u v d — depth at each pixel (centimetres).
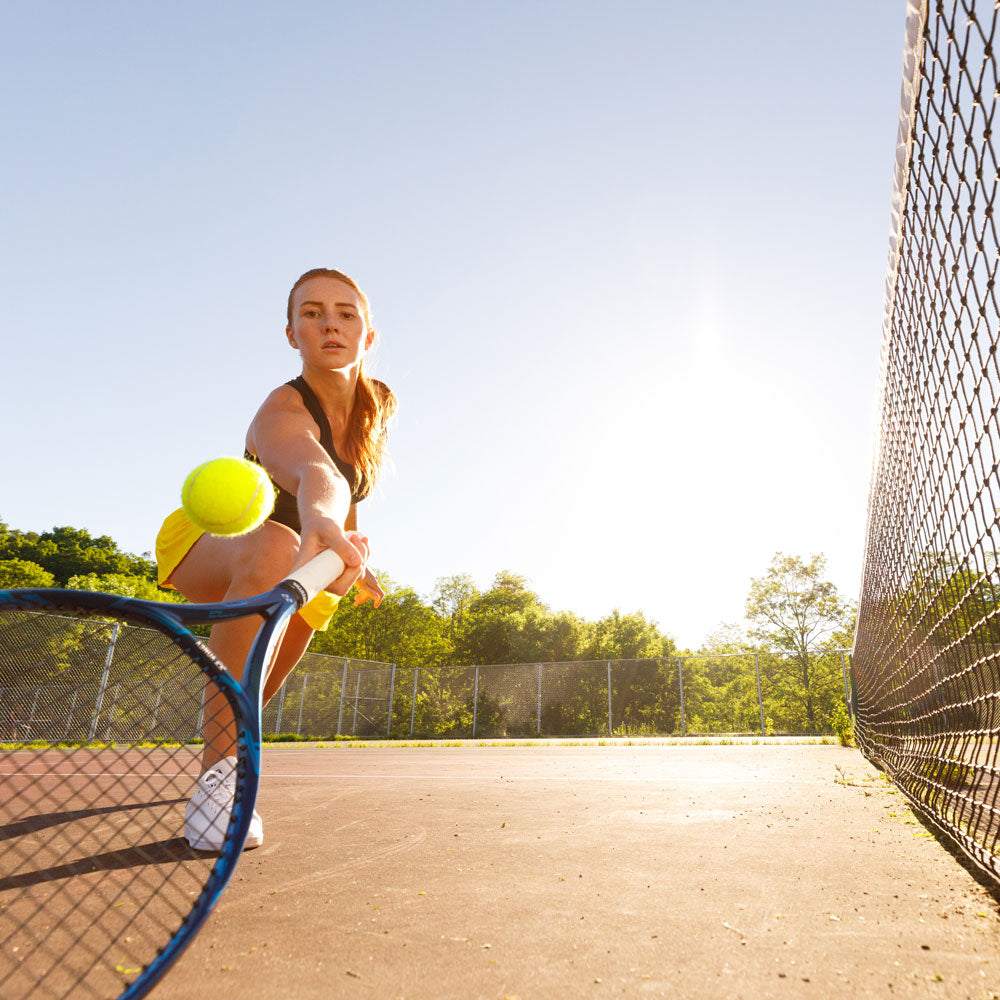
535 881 186
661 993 112
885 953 130
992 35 158
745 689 2105
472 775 589
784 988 114
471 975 119
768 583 3409
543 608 4669
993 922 149
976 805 236
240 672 224
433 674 2467
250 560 227
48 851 211
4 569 4428
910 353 317
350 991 111
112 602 124
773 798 392
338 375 258
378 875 192
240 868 197
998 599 210
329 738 2194
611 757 911
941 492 276
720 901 167
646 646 3884
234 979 116
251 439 248
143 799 356
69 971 116
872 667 679
